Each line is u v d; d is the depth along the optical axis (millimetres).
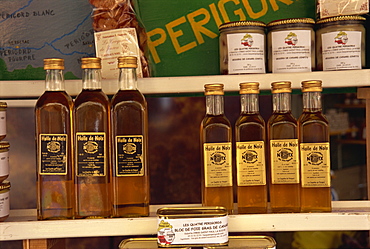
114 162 927
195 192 1267
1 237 905
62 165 922
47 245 951
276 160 949
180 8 1191
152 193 1266
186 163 1263
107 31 1018
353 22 984
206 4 1191
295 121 951
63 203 924
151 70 1123
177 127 1258
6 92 976
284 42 988
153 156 1263
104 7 1021
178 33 1193
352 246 1295
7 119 1232
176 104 1255
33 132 1243
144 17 1190
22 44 1169
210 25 1191
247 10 1190
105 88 974
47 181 924
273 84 940
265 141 1010
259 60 992
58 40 1168
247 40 984
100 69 956
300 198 961
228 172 945
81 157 918
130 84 942
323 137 944
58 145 921
